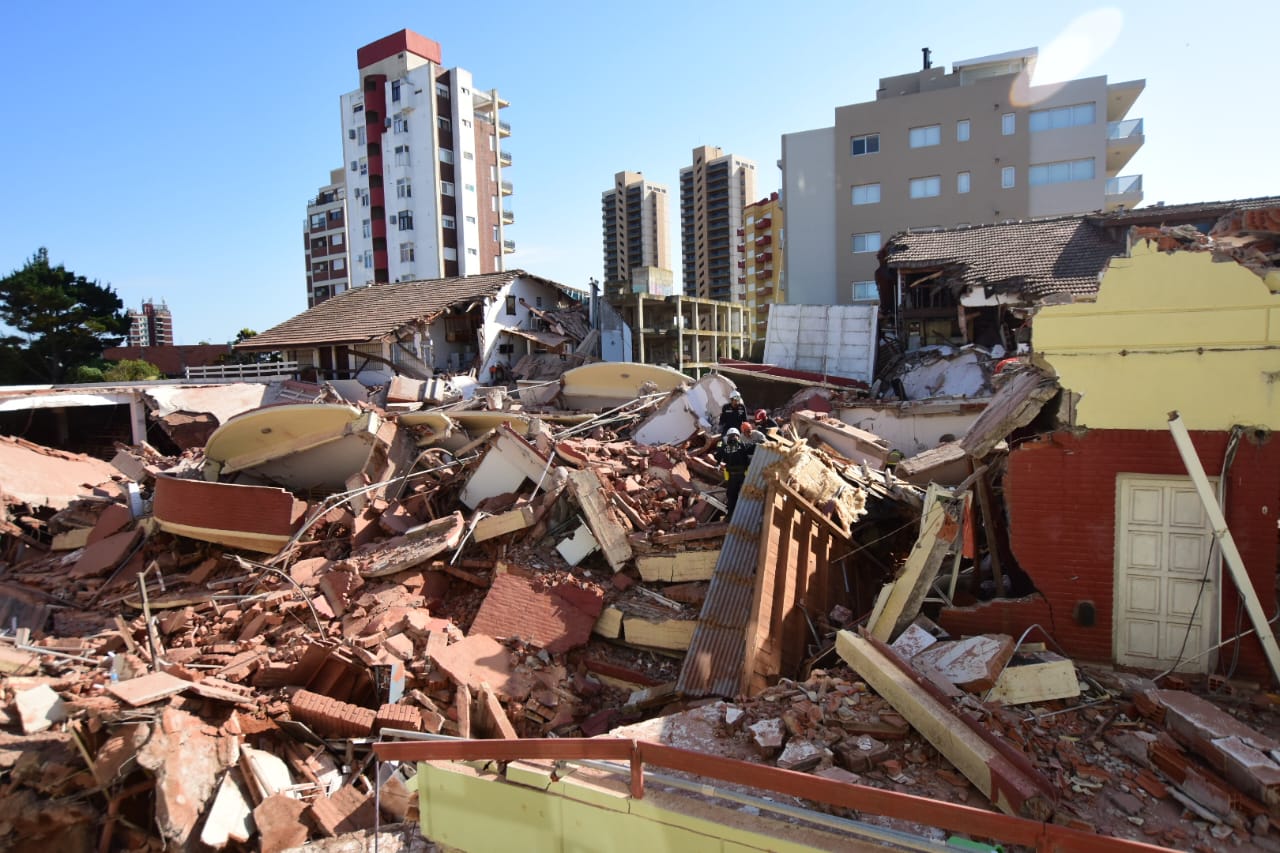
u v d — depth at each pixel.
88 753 7.01
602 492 10.86
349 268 70.06
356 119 67.38
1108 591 6.57
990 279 24.42
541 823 5.16
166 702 7.39
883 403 18.95
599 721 7.84
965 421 18.05
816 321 26.56
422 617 9.37
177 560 12.16
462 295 34.91
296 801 6.88
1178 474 6.29
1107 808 4.54
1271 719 5.54
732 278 103.81
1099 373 6.44
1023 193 40.31
